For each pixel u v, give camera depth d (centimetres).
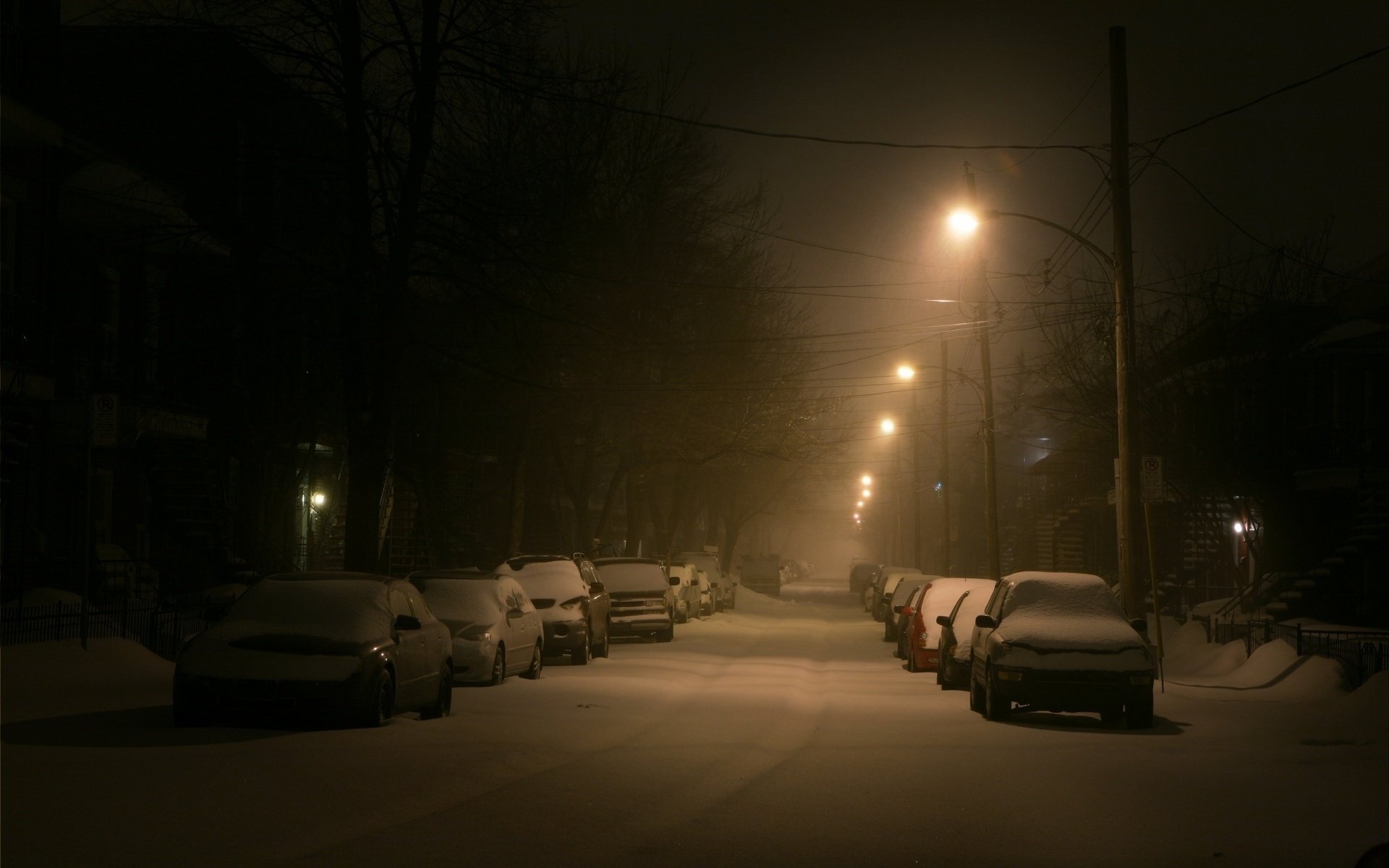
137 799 891
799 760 1266
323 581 1453
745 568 7619
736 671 2502
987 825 947
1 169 2158
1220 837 908
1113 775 1185
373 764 1085
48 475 2445
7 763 1027
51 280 2317
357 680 1307
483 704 1716
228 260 2467
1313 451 3195
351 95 2091
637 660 2730
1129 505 2205
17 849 741
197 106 2194
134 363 2462
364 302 2170
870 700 1939
